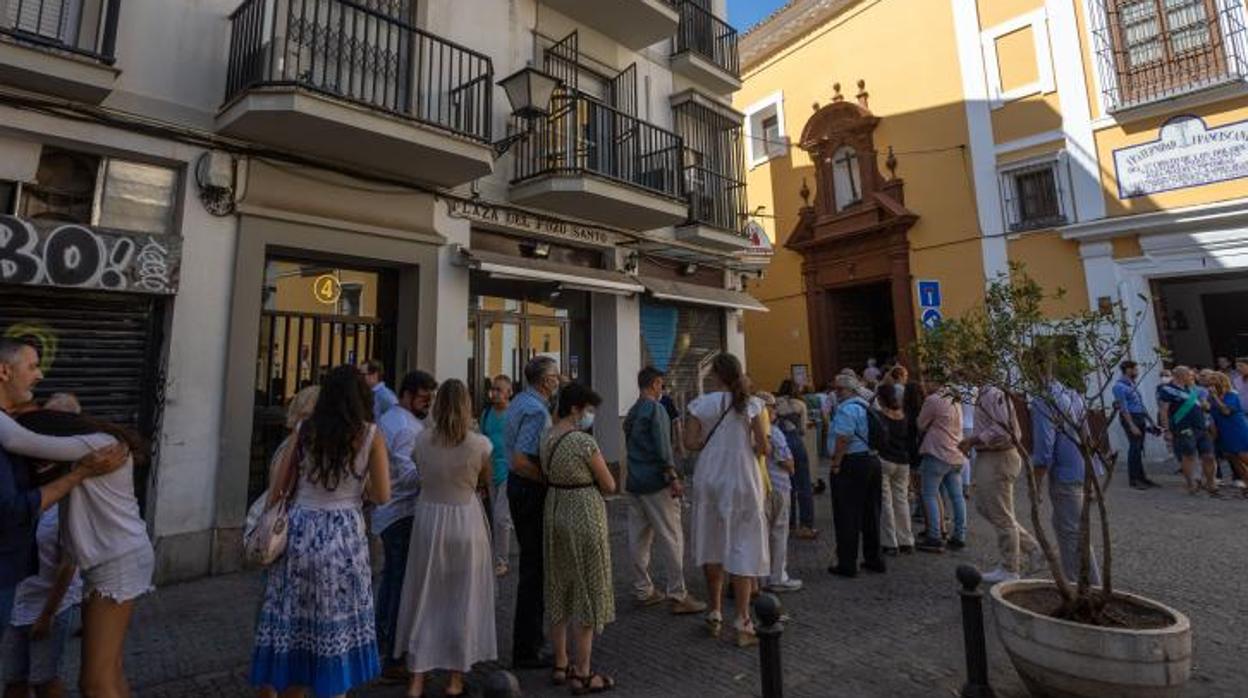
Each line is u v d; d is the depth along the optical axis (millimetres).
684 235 11219
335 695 2836
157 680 3971
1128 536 6941
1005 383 3934
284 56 6227
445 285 8117
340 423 3053
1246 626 4496
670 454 5125
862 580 5801
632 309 10602
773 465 5590
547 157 8859
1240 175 11383
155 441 5977
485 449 3840
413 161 7324
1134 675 3064
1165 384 9703
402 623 3715
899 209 15461
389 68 7629
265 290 7059
